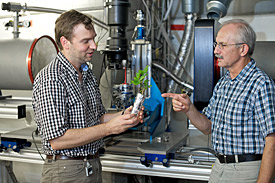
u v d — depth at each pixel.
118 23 2.46
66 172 1.66
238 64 1.61
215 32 2.44
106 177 2.64
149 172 2.15
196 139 2.84
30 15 3.42
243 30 1.56
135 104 1.65
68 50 1.67
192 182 2.73
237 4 2.95
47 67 1.66
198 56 2.25
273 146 1.46
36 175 3.00
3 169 2.66
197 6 2.81
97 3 3.21
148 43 2.46
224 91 1.66
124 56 2.48
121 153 2.27
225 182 1.60
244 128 1.53
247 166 1.54
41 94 1.58
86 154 1.70
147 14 2.99
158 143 2.26
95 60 2.69
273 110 1.46
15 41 2.59
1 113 2.52
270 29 2.90
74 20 1.61
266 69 2.42
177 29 3.17
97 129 1.62
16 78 2.56
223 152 1.61
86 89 1.80
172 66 3.07
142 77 1.81
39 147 2.45
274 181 1.77
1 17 3.46
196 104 2.30
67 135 1.58
